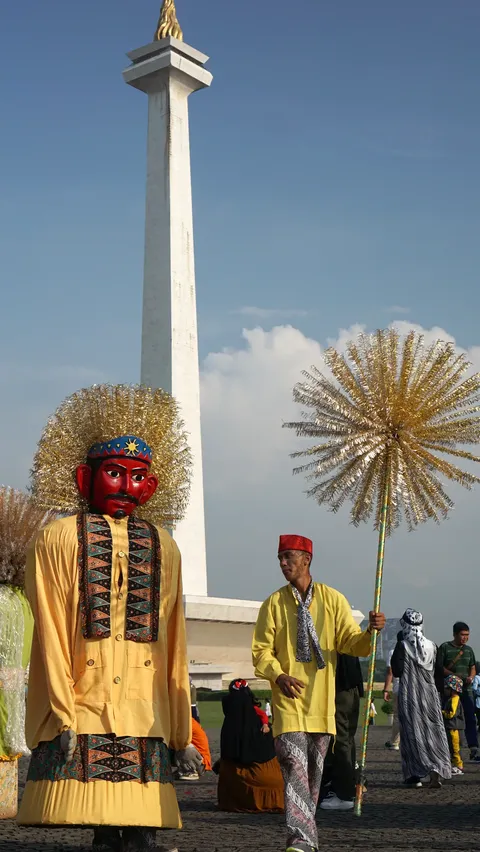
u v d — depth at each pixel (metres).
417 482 8.19
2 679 8.45
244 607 41.91
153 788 5.26
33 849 7.48
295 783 6.53
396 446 8.16
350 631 6.89
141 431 6.23
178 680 5.64
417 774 12.03
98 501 5.84
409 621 12.49
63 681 5.22
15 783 9.05
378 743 19.58
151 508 6.47
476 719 16.02
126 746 5.24
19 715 8.55
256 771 10.12
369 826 8.84
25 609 8.58
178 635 5.70
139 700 5.36
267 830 8.77
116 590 5.49
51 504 6.16
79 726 5.22
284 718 6.67
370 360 8.26
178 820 5.37
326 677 6.79
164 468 6.43
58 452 6.15
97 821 5.04
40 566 5.48
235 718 10.27
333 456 8.07
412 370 8.26
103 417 6.16
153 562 5.62
